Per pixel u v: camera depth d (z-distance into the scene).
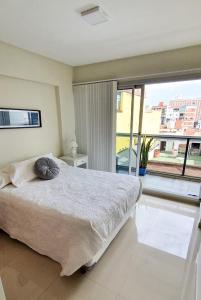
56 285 1.48
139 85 2.99
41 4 1.52
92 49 2.57
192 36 2.15
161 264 1.71
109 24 1.87
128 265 1.70
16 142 2.66
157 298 1.40
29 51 2.62
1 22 1.80
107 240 1.74
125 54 2.77
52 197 1.88
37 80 2.81
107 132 3.34
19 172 2.30
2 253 1.82
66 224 1.51
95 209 1.65
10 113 2.51
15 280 1.52
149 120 4.11
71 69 3.45
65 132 3.50
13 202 1.85
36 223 1.69
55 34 2.09
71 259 1.41
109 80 3.09
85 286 1.48
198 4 1.54
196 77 2.47
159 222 2.38
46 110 3.13
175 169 4.21
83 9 1.62
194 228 2.25
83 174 2.62
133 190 2.24
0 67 2.29
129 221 2.39
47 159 2.63
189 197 2.90
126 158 3.48
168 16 1.73
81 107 3.54
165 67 2.64
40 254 1.79
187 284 1.51
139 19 1.78
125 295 1.42
